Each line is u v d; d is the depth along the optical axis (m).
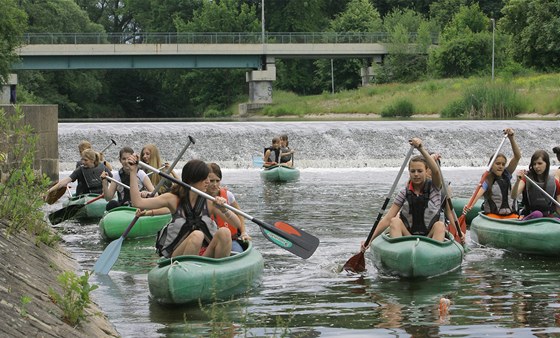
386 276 9.91
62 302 7.18
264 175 23.39
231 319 7.85
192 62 66.75
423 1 94.19
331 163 28.69
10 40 40.19
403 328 7.50
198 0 90.00
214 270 8.49
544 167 12.05
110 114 89.62
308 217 15.30
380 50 73.25
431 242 9.95
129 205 13.55
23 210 9.88
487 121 33.31
